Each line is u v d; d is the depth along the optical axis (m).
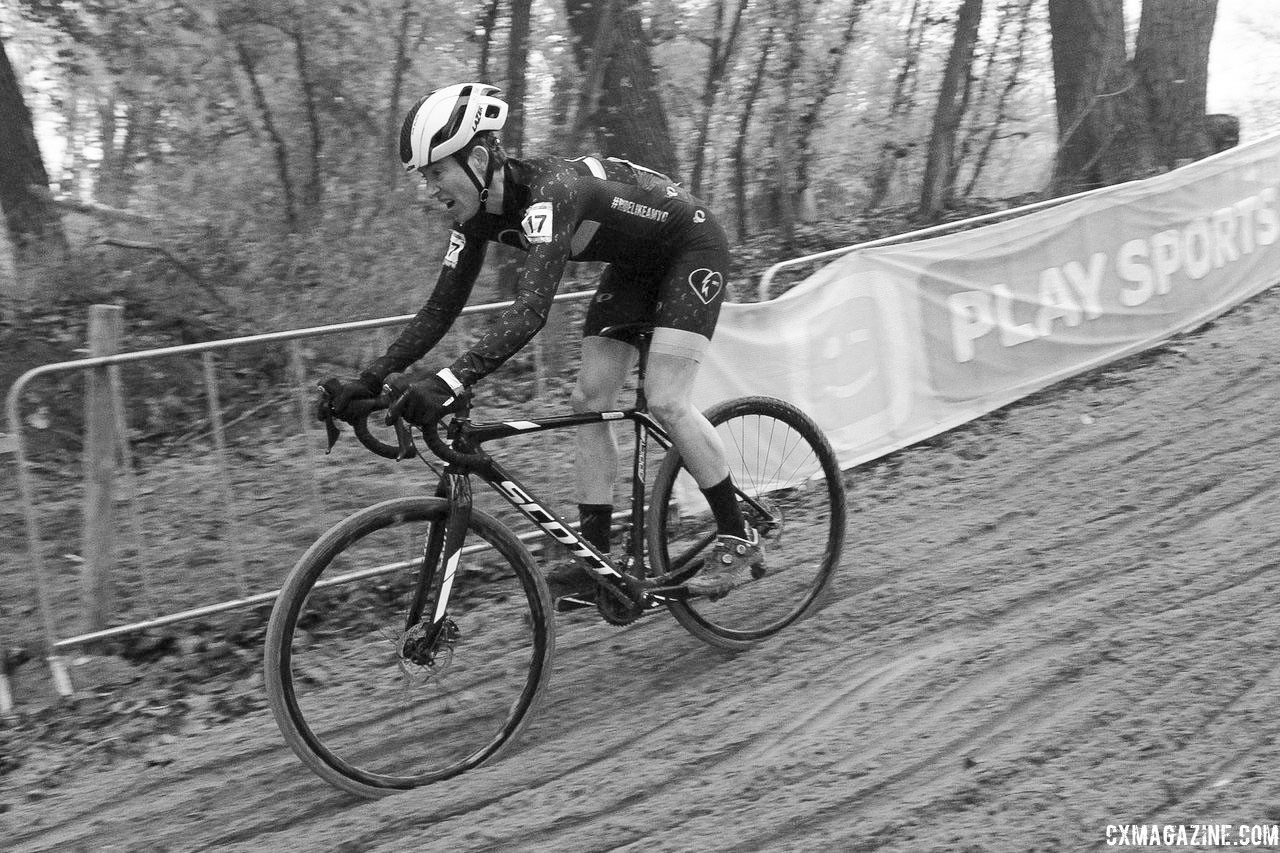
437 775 2.82
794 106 8.05
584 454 3.20
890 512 4.38
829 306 4.79
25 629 3.78
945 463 4.87
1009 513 4.20
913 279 5.06
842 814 2.47
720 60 7.68
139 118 7.81
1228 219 6.44
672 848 2.40
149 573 3.74
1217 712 2.65
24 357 5.95
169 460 3.79
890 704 2.90
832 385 4.80
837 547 3.59
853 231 8.38
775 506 3.57
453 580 2.86
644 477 3.26
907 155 9.07
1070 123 9.31
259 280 7.00
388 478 4.15
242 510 3.87
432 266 7.00
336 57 7.27
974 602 3.47
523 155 7.07
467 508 2.86
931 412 5.17
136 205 7.89
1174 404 5.14
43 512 4.39
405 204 7.25
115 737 3.19
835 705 2.97
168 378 3.85
